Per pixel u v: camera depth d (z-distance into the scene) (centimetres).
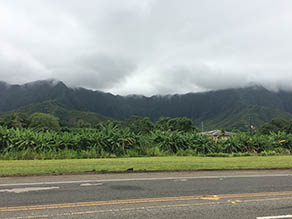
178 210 528
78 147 1969
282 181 848
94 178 866
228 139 2428
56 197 617
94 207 543
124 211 519
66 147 1925
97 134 2066
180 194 656
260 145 2431
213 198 623
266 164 1266
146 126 7269
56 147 1919
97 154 1878
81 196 628
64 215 493
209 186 754
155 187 733
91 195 638
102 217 484
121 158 1709
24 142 1806
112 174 952
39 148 1830
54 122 8569
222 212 520
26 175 916
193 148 2255
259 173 1016
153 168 1082
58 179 844
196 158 1677
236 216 498
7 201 581
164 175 938
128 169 1035
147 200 598
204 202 588
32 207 540
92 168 1057
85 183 780
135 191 683
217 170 1082
